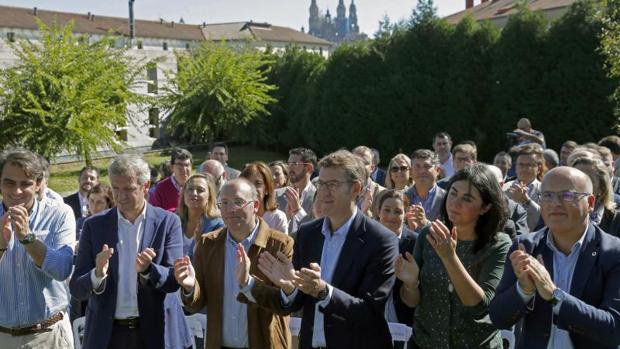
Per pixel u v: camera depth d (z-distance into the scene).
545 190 2.74
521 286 2.60
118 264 3.41
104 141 21.72
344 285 3.09
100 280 3.21
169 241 3.54
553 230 2.73
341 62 26.05
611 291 2.58
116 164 3.41
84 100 19.50
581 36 19.06
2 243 3.32
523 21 20.41
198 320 4.27
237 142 34.06
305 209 6.39
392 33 24.55
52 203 3.56
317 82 27.38
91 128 19.81
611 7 15.90
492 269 2.94
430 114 23.05
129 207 3.41
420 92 23.12
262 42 50.47
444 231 2.71
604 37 15.41
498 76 20.88
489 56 21.69
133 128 30.77
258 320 3.42
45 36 20.03
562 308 2.49
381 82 24.22
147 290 3.42
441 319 2.96
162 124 31.72
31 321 3.47
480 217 3.01
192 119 27.33
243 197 3.45
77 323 4.27
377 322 3.07
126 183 3.38
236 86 27.03
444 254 2.72
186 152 6.71
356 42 26.19
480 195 2.96
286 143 30.62
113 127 23.41
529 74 20.22
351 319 2.94
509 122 20.56
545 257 2.82
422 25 23.22
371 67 24.91
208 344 3.46
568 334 2.70
